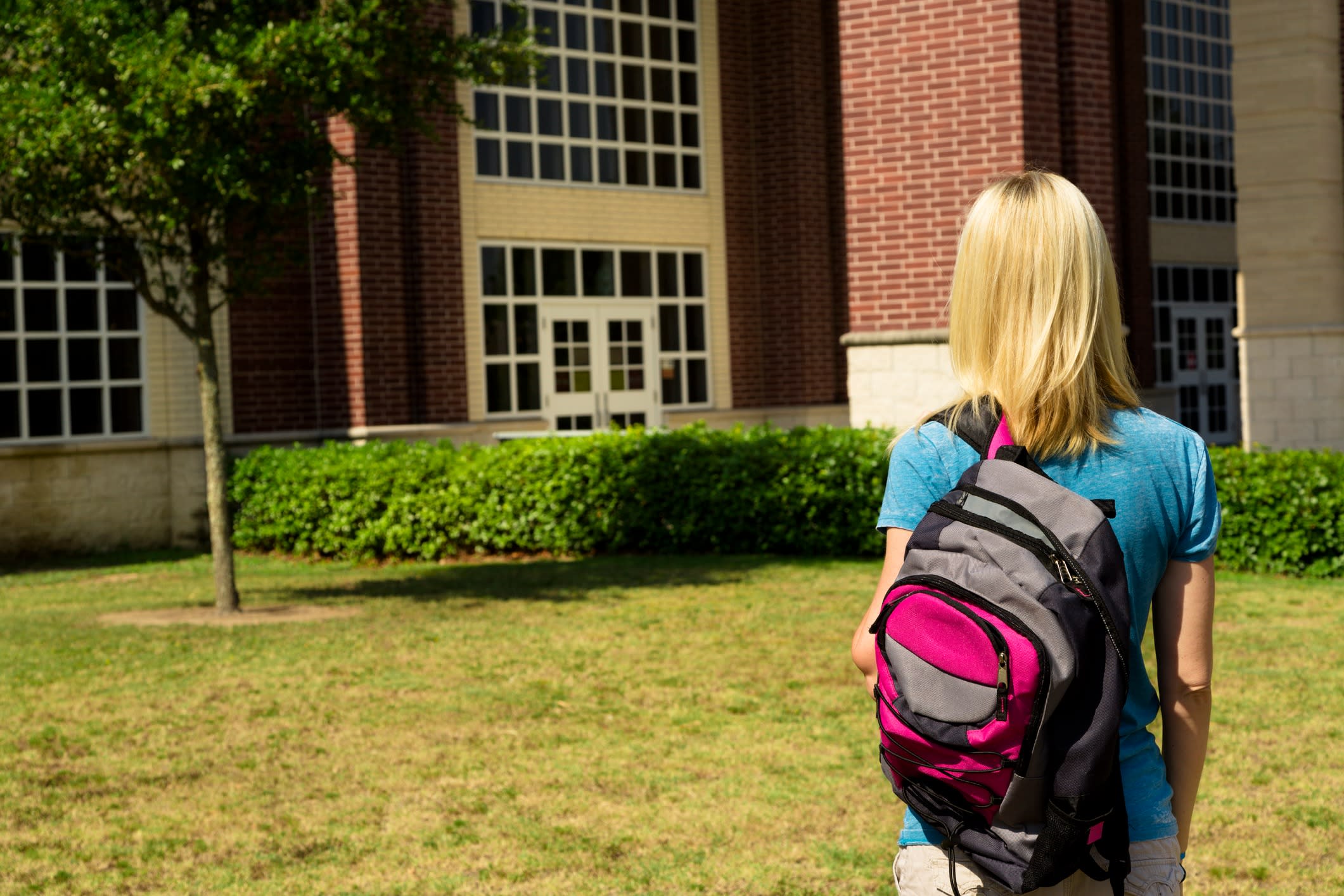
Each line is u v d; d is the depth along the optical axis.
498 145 16.58
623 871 4.35
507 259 16.61
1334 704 6.17
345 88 8.85
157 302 9.47
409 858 4.50
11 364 13.59
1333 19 12.47
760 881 4.24
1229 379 23.27
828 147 19.00
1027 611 1.64
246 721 6.32
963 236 1.92
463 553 12.95
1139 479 1.81
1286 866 4.27
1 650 8.20
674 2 18.27
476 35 9.84
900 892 1.87
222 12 9.34
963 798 1.71
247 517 14.09
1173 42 22.38
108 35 8.27
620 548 12.64
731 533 12.30
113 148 8.30
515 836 4.70
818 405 18.69
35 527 13.69
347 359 14.65
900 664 1.71
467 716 6.36
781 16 18.59
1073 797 1.63
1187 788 1.87
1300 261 12.45
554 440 12.87
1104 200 11.68
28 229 9.06
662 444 12.53
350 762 5.64
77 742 5.99
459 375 15.42
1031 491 1.74
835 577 10.51
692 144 18.50
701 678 7.06
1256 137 12.53
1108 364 1.85
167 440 14.41
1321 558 9.89
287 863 4.48
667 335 18.20
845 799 5.05
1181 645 1.85
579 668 7.37
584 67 17.44
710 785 5.24
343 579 11.60
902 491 1.91
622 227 17.64
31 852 4.59
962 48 11.16
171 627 8.99
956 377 1.93
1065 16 11.52
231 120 8.62
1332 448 12.36
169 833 4.79
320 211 10.06
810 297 18.70
